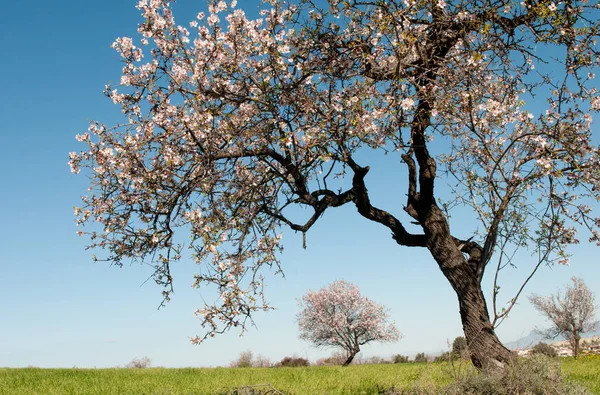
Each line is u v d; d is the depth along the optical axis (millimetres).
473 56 7324
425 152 9625
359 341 34906
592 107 8219
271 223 8648
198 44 7566
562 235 9359
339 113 7852
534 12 7582
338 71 8117
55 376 14922
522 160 9180
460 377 7012
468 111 7906
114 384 12680
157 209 7676
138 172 7555
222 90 7895
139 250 7809
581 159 8602
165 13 7684
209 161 7680
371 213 9953
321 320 34281
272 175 8789
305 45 8312
